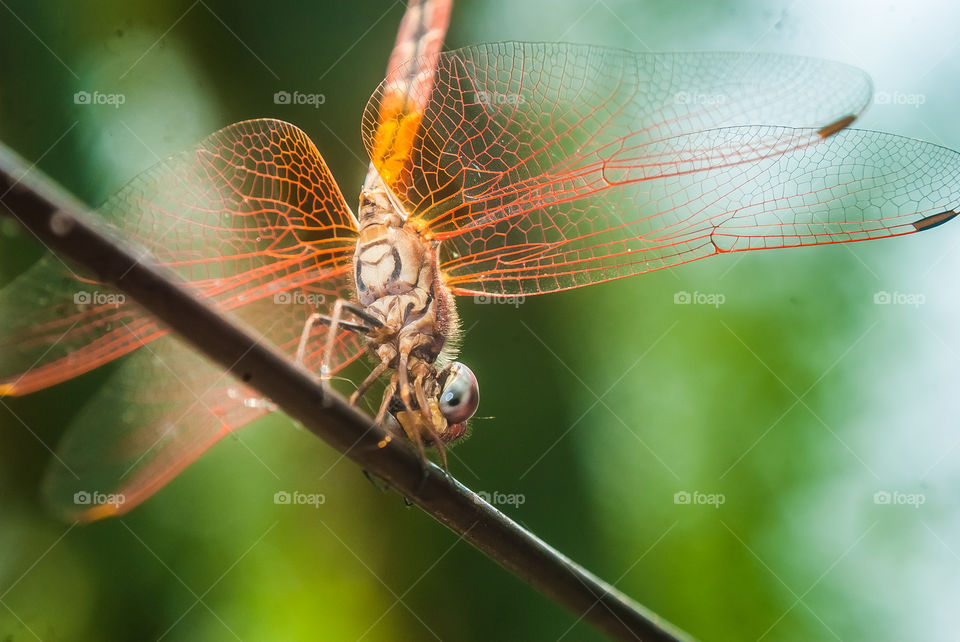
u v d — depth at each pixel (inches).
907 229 7.0
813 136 7.0
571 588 7.0
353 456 6.7
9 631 7.8
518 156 7.0
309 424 6.7
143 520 8.0
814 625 8.1
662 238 7.1
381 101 6.9
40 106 8.2
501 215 7.0
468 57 6.9
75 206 6.3
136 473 7.1
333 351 7.3
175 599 8.0
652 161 7.0
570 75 7.0
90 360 6.7
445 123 6.9
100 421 7.1
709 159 7.0
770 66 7.0
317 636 8.0
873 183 7.0
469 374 7.3
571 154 7.0
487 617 8.0
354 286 7.3
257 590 8.0
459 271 7.2
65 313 6.7
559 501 8.1
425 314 7.2
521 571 6.9
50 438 7.8
